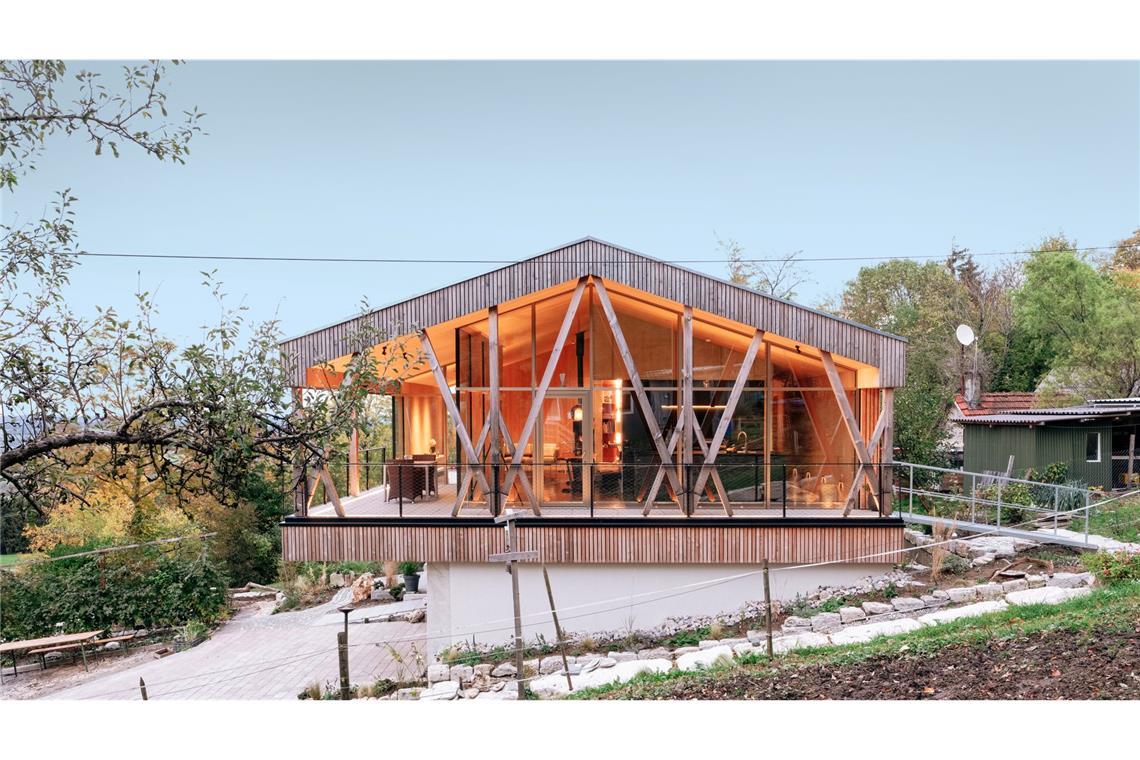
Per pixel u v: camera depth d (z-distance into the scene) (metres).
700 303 12.08
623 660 10.50
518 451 12.05
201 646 16.28
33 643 15.71
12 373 5.50
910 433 21.53
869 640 8.91
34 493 5.96
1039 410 20.38
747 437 13.32
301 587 21.77
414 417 17.58
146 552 18.61
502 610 11.91
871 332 11.95
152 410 5.35
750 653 9.33
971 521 14.85
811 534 11.69
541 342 13.71
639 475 13.21
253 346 5.58
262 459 5.92
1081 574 11.01
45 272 5.73
